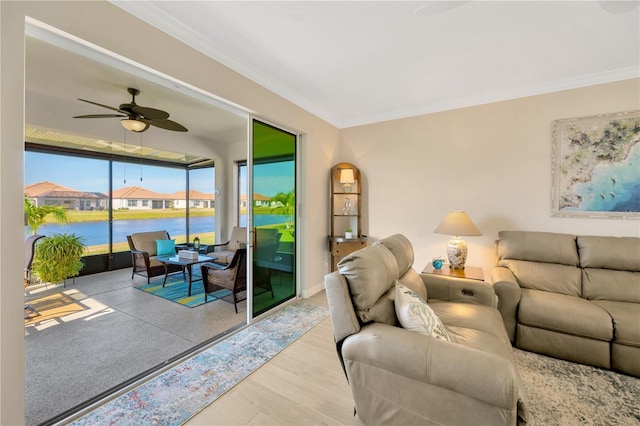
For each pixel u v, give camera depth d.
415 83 2.94
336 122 4.17
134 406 1.63
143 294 3.73
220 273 3.23
